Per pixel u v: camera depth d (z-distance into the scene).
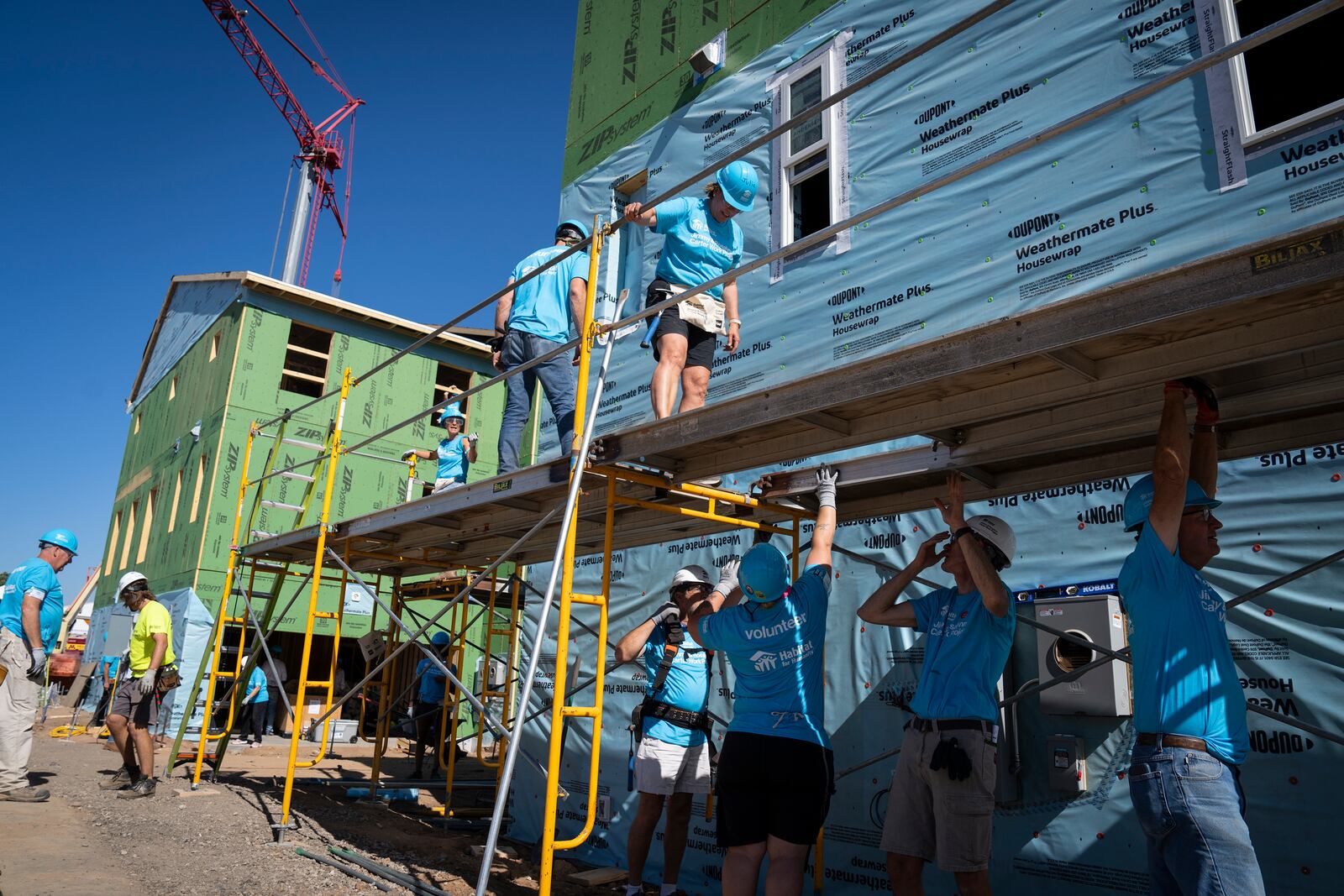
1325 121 3.67
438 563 7.11
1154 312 2.22
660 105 7.59
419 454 8.78
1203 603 2.44
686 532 5.15
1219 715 2.32
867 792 4.70
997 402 2.91
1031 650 4.16
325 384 16.11
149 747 7.23
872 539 5.04
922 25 5.52
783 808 2.93
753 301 6.16
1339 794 3.24
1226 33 4.04
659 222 4.46
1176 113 4.19
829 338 5.59
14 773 6.62
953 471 3.51
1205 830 2.20
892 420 3.22
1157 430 2.98
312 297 15.81
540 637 3.37
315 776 9.24
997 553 3.34
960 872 2.99
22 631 6.66
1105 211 4.36
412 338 17.03
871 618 3.57
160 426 19.56
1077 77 4.64
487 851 3.02
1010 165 4.84
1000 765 3.96
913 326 5.11
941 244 5.09
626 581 6.71
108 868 4.71
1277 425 3.05
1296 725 2.99
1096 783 3.83
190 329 18.66
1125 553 3.99
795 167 6.20
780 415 3.15
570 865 5.97
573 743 6.76
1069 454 3.53
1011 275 4.72
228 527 14.59
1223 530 3.76
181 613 14.20
